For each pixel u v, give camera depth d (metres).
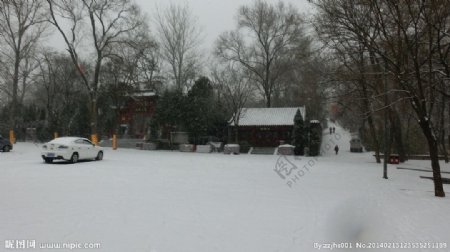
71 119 44.81
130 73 41.09
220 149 41.78
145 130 48.88
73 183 13.84
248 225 8.17
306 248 6.62
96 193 11.76
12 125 40.22
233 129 44.78
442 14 13.43
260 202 10.95
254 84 56.03
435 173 13.48
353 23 15.84
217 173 18.80
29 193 11.49
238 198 11.56
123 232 7.38
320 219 8.86
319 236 7.40
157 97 45.69
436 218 9.44
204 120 42.25
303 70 43.88
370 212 9.85
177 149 42.38
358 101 30.83
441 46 14.57
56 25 35.22
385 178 18.80
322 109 48.56
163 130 44.44
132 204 10.15
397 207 10.80
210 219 8.66
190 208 9.84
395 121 31.48
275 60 57.41
